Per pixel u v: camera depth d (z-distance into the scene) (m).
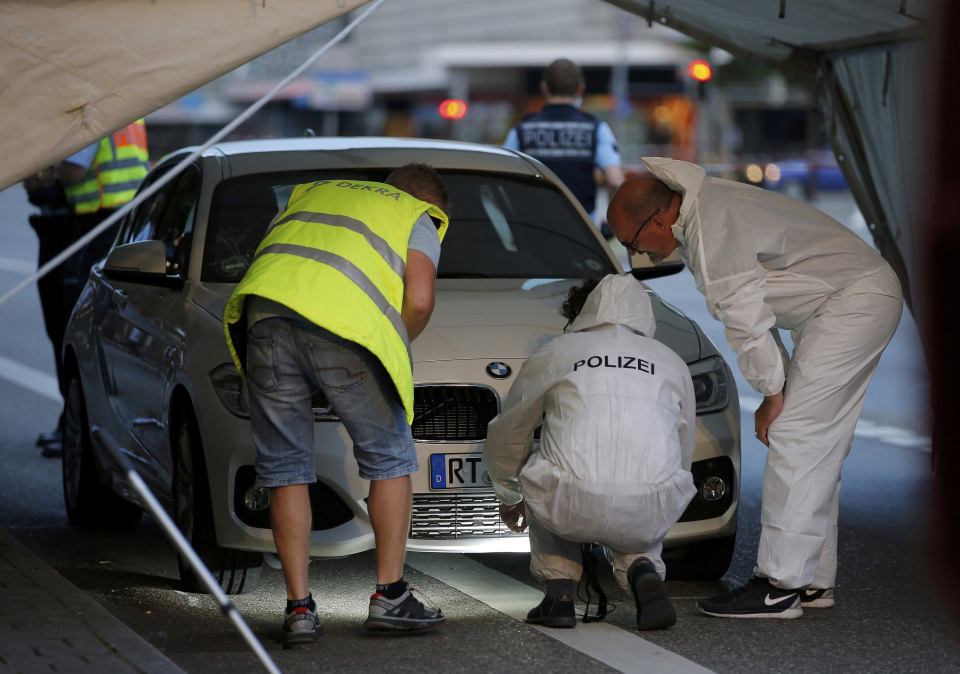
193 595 21.08
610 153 34.38
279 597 21.05
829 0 23.25
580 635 18.83
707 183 19.41
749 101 160.88
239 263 22.80
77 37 15.84
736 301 18.98
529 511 18.70
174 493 21.28
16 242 98.25
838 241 19.61
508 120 176.75
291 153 25.62
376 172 25.05
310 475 18.27
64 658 16.48
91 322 25.94
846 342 19.47
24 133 15.80
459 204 25.12
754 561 23.70
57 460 32.38
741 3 24.80
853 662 17.64
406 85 181.75
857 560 23.50
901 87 26.14
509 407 18.83
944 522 13.90
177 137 148.38
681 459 18.64
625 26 143.62
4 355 49.22
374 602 18.52
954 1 12.39
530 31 171.12
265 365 18.00
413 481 20.00
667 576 22.05
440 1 180.50
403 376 17.94
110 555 23.91
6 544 22.88
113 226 31.64
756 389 19.30
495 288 23.11
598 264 24.55
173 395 21.14
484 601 20.78
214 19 16.06
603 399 18.20
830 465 19.62
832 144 28.86
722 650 18.12
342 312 17.59
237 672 17.02
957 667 17.47
